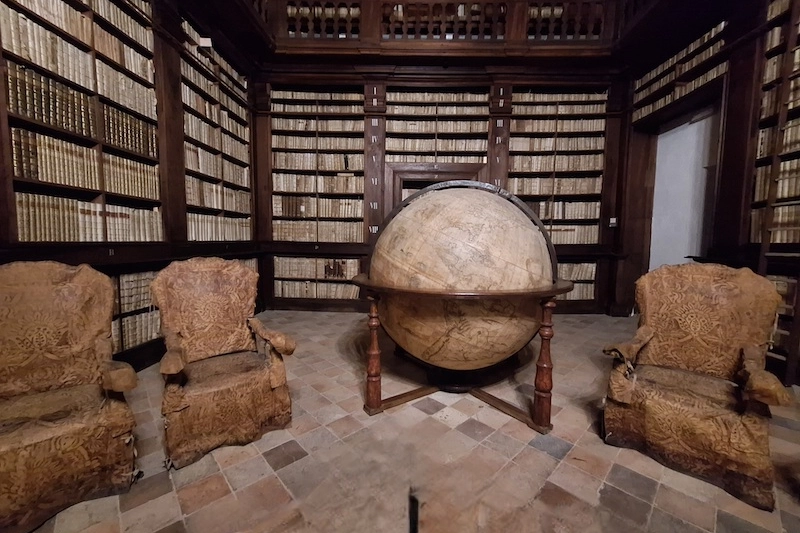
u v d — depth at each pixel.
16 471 1.36
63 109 2.41
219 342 2.23
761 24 3.15
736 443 1.59
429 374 2.80
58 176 2.39
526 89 5.36
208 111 4.16
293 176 5.39
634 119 5.05
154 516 1.47
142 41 3.12
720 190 3.56
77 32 2.50
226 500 1.57
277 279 5.55
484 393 2.56
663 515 1.49
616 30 4.84
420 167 5.30
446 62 5.10
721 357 1.92
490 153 5.27
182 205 3.64
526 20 4.89
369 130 5.27
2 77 2.05
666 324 2.09
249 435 1.96
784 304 2.90
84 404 1.63
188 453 1.79
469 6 4.95
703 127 4.48
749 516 1.49
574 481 1.68
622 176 5.17
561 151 5.36
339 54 4.92
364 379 2.90
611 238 5.34
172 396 1.74
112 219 2.81
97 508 1.51
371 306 2.30
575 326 4.70
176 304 2.09
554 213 5.40
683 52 4.23
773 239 3.02
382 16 5.09
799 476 1.75
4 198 2.06
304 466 1.80
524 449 1.94
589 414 2.36
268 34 4.63
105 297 1.90
